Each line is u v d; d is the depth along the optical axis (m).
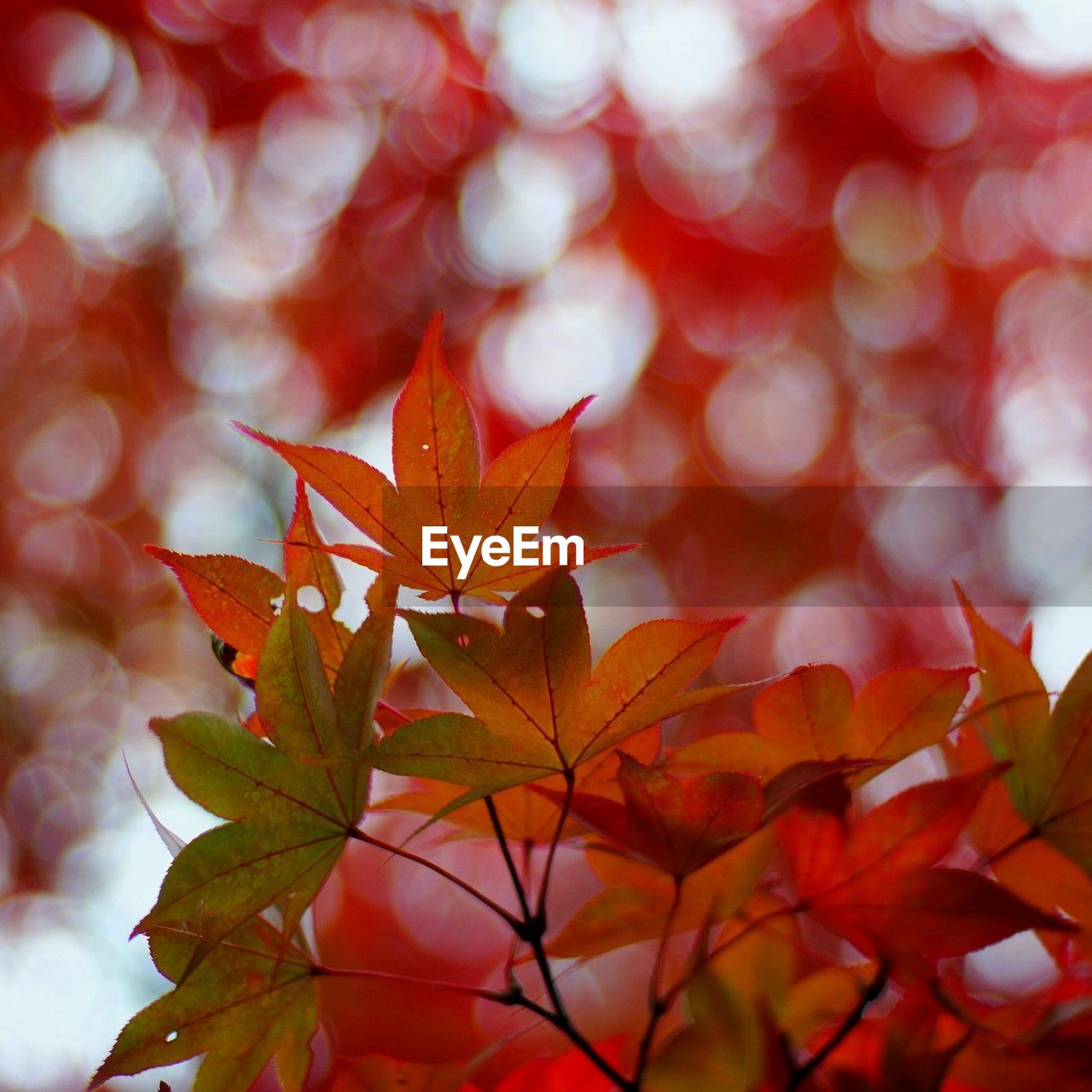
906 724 0.81
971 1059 0.77
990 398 4.93
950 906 0.71
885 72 5.22
